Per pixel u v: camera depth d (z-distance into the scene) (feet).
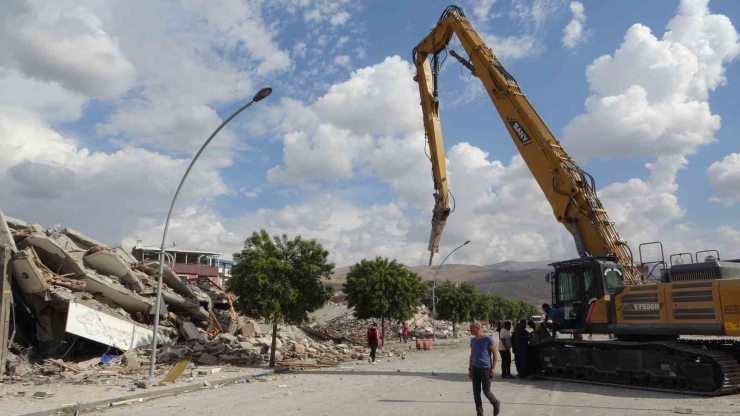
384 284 116.26
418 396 43.98
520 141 60.23
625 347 48.98
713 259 46.01
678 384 45.62
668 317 46.01
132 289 82.53
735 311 41.68
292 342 92.84
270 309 68.64
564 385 50.70
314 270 71.36
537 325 59.11
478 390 32.63
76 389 49.19
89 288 76.59
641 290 48.62
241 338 84.23
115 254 81.00
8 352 63.00
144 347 74.79
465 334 192.03
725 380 41.55
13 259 64.69
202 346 77.30
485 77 63.67
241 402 42.55
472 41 65.46
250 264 69.77
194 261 233.96
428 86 72.28
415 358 90.27
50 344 70.44
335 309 187.73
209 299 97.60
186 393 48.98
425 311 207.10
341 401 41.75
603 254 53.83
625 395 43.62
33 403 41.60
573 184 55.42
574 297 54.85
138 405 42.68
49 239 72.64
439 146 70.90
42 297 68.03
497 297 301.22
